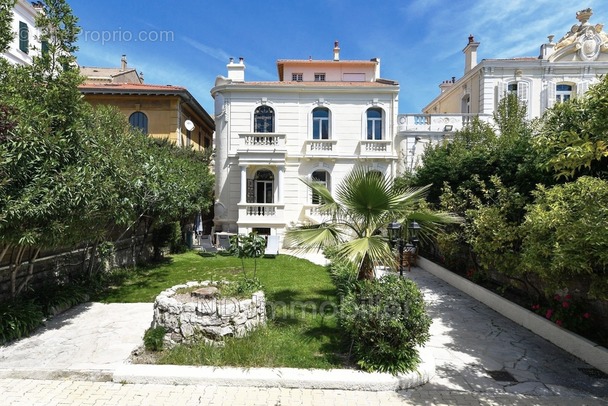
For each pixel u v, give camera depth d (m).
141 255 12.66
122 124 10.57
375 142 17.36
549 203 5.64
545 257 5.57
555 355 5.43
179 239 15.18
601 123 4.27
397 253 6.33
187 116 21.36
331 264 10.91
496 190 8.16
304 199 17.47
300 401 4.14
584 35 17.94
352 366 4.73
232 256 14.09
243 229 16.38
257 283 6.80
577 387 4.51
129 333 6.03
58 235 6.01
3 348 5.39
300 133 17.58
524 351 5.58
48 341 5.68
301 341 5.40
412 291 5.00
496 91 18.28
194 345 5.03
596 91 4.44
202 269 11.37
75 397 4.12
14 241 5.49
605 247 4.45
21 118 5.41
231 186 17.58
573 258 4.75
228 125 17.52
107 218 7.80
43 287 7.51
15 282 6.70
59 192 5.52
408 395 4.30
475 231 8.10
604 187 4.42
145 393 4.23
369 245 5.61
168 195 10.32
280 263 12.36
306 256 14.10
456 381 4.64
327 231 6.34
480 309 7.77
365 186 5.84
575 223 4.65
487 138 11.02
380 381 4.38
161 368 4.55
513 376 4.79
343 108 17.62
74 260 8.80
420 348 5.41
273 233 16.39
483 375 4.80
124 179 7.77
